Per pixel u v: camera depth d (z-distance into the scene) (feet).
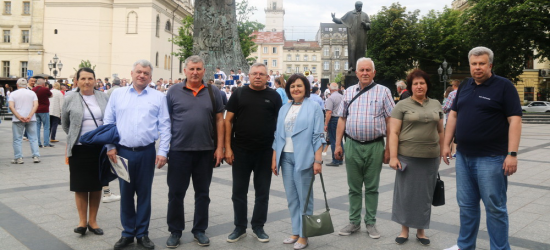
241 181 14.64
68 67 159.74
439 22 143.84
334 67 296.71
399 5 146.72
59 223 16.17
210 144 14.40
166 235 15.07
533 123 91.45
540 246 13.61
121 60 157.48
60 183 23.57
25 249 13.34
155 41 160.97
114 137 13.53
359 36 45.47
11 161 30.99
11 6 166.61
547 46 98.73
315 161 13.78
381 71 144.77
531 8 94.48
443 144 13.80
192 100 14.20
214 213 17.80
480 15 106.93
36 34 161.99
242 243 14.28
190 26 143.13
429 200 13.94
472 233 12.77
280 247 13.87
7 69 167.84
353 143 15.12
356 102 15.24
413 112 13.99
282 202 19.62
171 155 14.11
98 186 14.74
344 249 13.65
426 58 146.10
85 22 158.30
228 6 67.62
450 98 33.09
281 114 14.38
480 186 12.15
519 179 25.04
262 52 297.53
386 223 16.47
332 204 19.33
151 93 14.21
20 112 30.04
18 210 17.87
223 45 66.85
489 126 11.87
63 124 14.97
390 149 14.30
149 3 156.04
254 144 14.44
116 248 13.55
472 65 12.05
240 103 14.56
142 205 13.94
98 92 15.80
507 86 11.69
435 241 14.37
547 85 140.77
